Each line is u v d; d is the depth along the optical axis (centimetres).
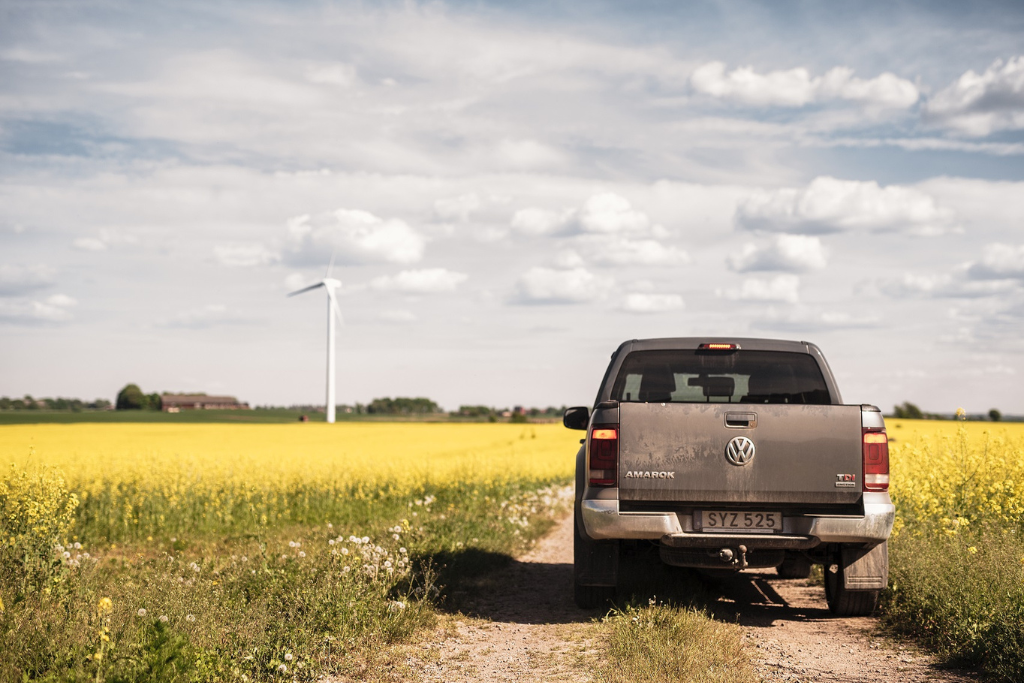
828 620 588
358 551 675
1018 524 709
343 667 445
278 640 459
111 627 450
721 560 538
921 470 830
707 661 453
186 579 631
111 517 1091
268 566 644
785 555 571
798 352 602
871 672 444
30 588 529
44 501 651
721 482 526
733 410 530
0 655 403
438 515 1068
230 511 1211
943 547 639
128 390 11525
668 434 534
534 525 1097
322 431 4897
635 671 430
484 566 780
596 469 543
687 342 606
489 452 2656
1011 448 841
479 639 526
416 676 437
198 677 390
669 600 589
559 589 713
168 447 2989
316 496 1309
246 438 4034
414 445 3362
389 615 539
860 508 528
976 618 494
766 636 536
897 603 599
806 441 525
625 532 534
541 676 438
